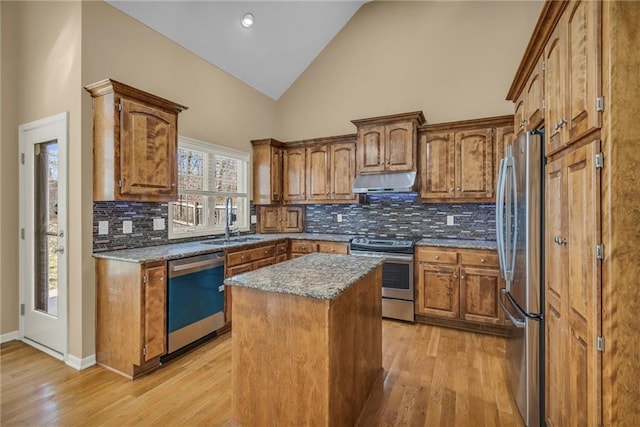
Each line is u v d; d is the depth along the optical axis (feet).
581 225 4.02
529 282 5.68
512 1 11.86
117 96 7.97
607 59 3.50
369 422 6.07
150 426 5.89
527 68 6.86
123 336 7.73
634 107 3.42
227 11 11.27
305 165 14.71
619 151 3.45
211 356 8.68
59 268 8.45
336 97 15.16
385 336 10.11
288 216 15.51
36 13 9.11
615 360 3.51
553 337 5.10
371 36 14.34
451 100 12.76
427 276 11.07
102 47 8.62
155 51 10.18
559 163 4.82
